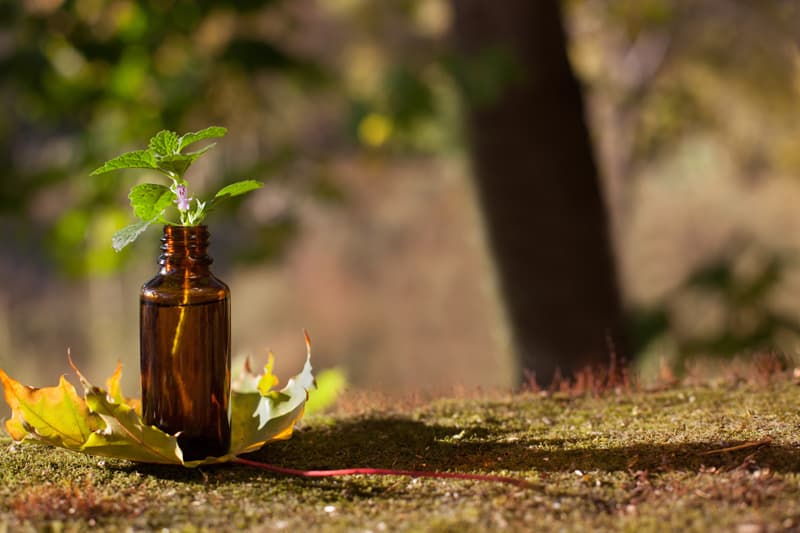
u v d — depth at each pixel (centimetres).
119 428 100
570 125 199
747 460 100
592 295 199
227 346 102
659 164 581
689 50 392
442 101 196
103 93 187
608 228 207
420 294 569
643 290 482
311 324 557
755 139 501
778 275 239
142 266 223
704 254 509
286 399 103
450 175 283
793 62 377
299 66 187
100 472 101
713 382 114
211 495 99
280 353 528
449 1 201
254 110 212
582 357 188
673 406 109
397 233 628
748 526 95
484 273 210
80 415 101
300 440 106
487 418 109
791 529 94
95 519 96
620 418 108
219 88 197
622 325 204
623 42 392
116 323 456
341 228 636
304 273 607
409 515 96
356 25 397
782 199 559
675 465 100
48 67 178
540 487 99
